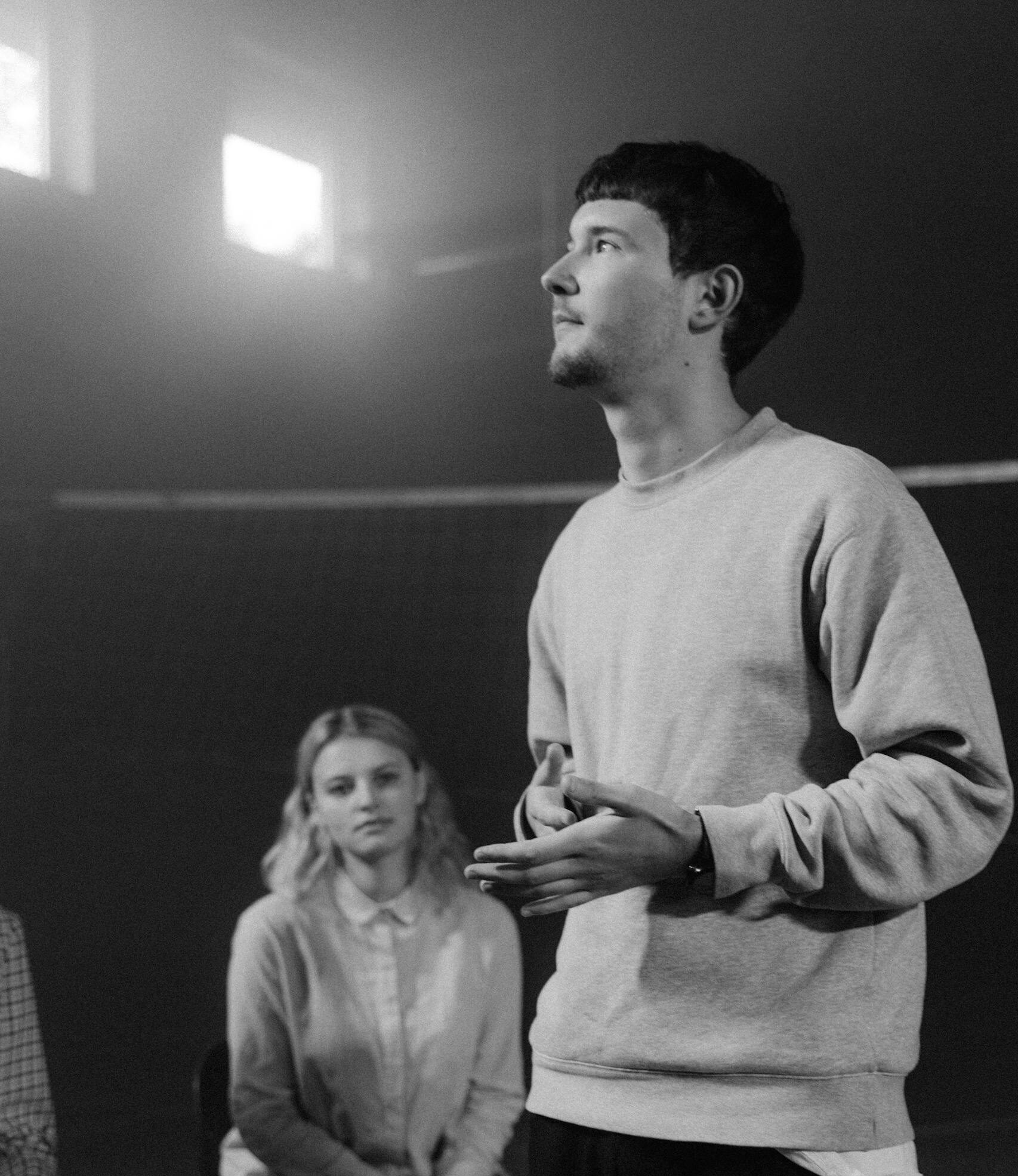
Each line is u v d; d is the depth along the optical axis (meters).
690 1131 1.02
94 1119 3.70
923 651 1.00
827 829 0.97
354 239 4.33
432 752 4.36
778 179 3.64
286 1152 1.83
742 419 1.20
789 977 1.03
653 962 1.06
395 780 1.94
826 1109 1.01
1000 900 3.02
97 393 3.61
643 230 1.16
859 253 3.51
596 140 3.94
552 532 4.20
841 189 3.53
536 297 4.08
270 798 4.53
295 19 3.94
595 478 4.07
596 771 1.17
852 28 3.46
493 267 4.15
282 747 4.53
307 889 1.94
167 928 4.52
